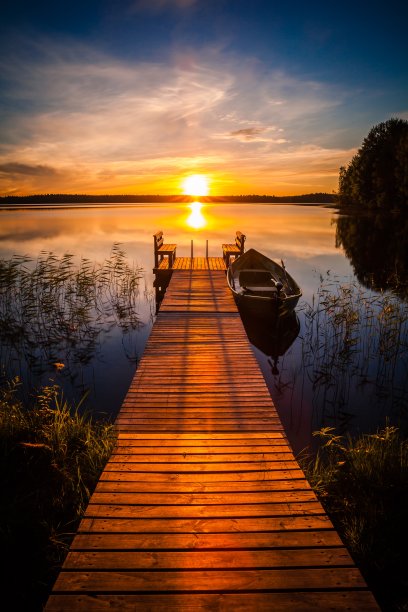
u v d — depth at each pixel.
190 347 6.58
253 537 2.47
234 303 9.17
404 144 37.50
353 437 4.99
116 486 2.99
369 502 3.33
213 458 3.43
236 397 4.88
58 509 3.23
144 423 4.27
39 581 2.59
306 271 15.98
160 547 2.38
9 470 3.58
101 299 11.90
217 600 2.03
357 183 46.53
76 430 4.26
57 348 8.18
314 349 8.06
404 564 2.77
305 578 2.17
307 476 3.76
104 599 2.02
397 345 7.57
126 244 23.34
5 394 4.89
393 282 13.30
